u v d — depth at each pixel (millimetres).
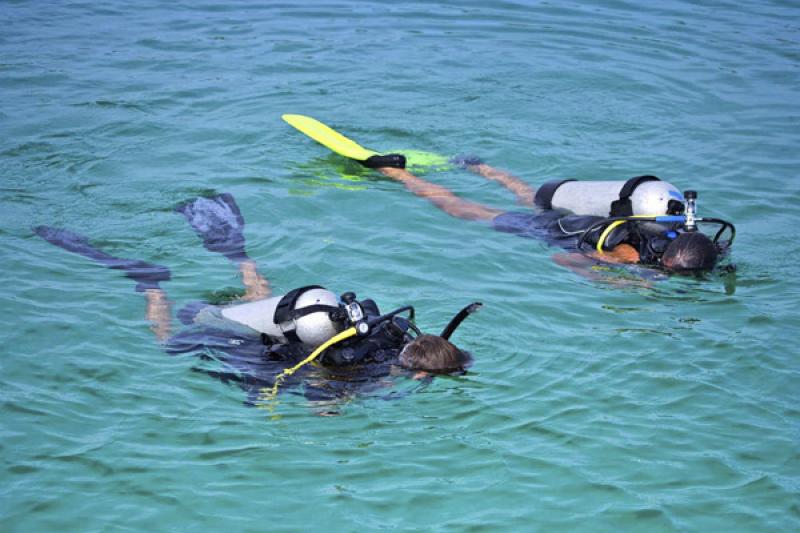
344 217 7516
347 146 8773
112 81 10586
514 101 10289
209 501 4203
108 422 4785
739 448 4641
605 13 13578
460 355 5293
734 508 4191
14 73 10703
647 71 11180
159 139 9070
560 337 5742
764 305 6223
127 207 7586
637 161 8766
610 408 4980
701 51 11922
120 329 5699
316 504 4195
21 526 4023
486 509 4176
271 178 8258
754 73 11148
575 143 9219
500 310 6051
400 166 8492
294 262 6711
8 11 13188
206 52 11719
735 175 8438
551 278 6598
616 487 4332
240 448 4590
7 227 7137
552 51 11906
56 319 5789
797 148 9023
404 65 11336
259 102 10109
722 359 5496
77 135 9055
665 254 6785
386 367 5223
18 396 4977
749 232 7371
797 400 5070
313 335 5246
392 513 4141
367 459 4523
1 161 8383
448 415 4891
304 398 5020
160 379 5180
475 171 8586
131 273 6500
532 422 4836
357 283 6398
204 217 7430
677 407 5000
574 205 7492
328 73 11055
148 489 4281
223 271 6562
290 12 13500
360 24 12992
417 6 13836
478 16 13383
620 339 5723
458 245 7055
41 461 4457
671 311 6141
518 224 7430
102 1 13875
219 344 5523
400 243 7051
